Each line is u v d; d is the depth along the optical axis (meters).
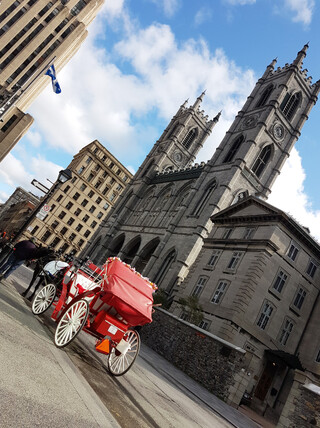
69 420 3.55
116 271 7.66
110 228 63.09
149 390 8.45
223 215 34.06
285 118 50.94
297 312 27.86
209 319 26.27
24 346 5.16
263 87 55.78
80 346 8.47
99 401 4.86
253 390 23.34
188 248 42.03
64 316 7.00
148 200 62.66
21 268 26.94
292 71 51.75
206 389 18.12
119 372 7.38
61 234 82.00
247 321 25.02
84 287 8.30
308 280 29.05
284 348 26.88
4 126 72.94
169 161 69.38
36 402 3.53
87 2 77.81
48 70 21.45
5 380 3.60
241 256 28.25
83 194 85.25
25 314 7.89
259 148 48.00
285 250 27.72
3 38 68.06
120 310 7.43
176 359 21.80
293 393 15.74
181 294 31.33
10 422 2.87
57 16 72.81
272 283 26.67
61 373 5.02
